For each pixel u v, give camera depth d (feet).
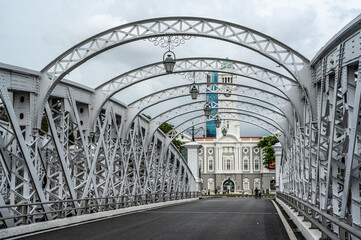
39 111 49.47
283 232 44.01
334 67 36.70
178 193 131.44
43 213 46.11
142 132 101.40
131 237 40.14
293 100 66.90
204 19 55.88
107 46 53.67
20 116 48.65
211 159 367.04
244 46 55.52
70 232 44.01
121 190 75.36
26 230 42.88
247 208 89.30
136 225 51.37
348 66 33.76
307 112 62.18
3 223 40.32
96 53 53.11
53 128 50.37
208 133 411.75
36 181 44.34
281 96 89.76
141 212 76.28
